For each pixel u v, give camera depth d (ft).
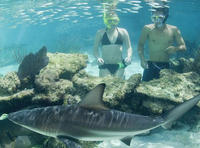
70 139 2.60
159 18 6.13
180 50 6.33
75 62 5.46
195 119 4.92
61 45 18.25
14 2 15.88
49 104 3.91
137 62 13.16
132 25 38.14
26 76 4.29
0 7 17.28
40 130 2.63
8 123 3.67
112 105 4.37
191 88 5.07
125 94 4.58
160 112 4.49
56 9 19.33
